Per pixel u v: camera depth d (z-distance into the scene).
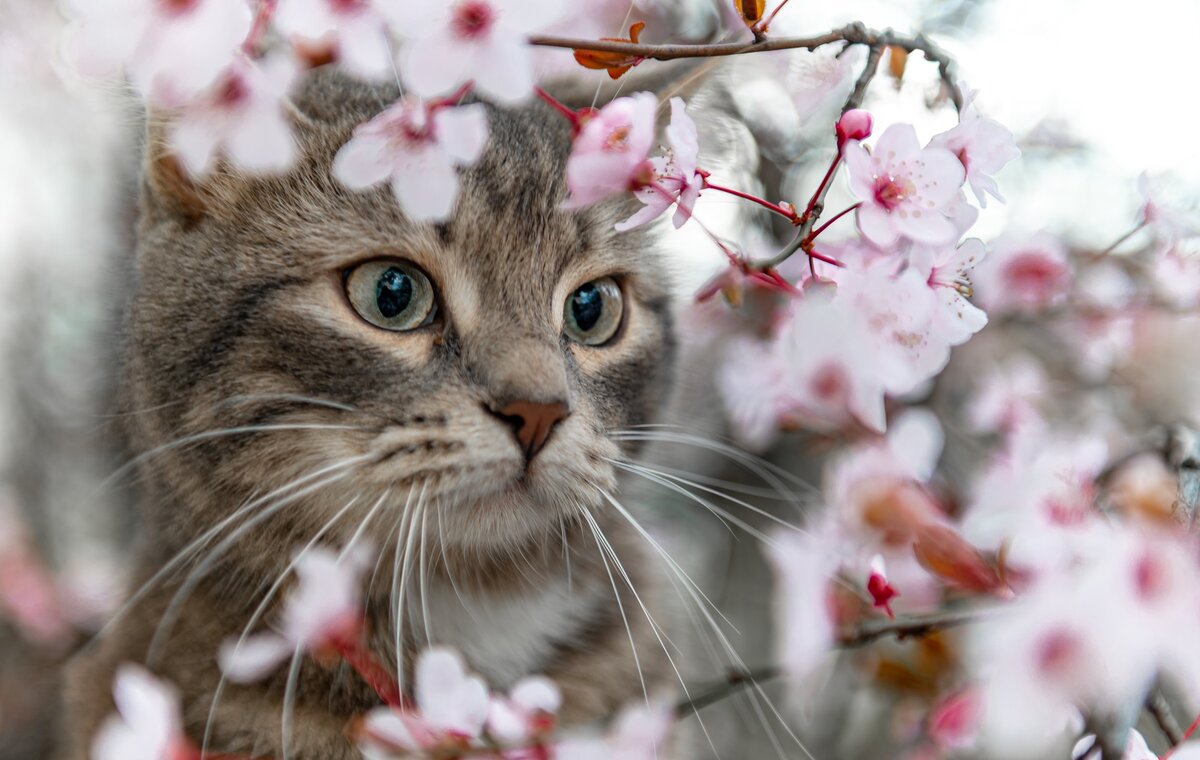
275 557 0.52
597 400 0.55
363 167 0.47
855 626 0.52
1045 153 0.66
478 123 0.47
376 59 0.46
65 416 0.77
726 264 0.57
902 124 0.49
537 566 0.55
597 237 0.55
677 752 0.58
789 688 0.62
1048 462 0.48
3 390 0.81
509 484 0.52
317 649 0.50
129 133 0.57
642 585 0.59
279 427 0.51
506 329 0.52
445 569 0.54
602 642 0.57
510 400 0.51
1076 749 0.46
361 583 0.53
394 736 0.47
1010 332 0.65
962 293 0.51
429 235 0.52
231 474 0.52
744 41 0.54
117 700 0.50
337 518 0.51
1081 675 0.43
